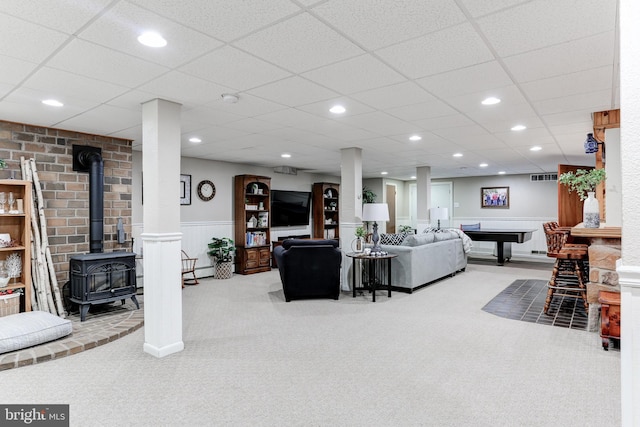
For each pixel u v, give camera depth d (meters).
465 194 10.54
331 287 5.03
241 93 3.05
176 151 3.25
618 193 3.56
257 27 1.95
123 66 2.46
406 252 5.41
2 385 2.55
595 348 3.19
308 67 2.51
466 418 2.13
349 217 5.68
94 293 3.91
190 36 2.05
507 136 4.85
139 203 6.03
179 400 2.34
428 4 1.73
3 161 3.66
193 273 6.29
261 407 2.26
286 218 8.53
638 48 1.10
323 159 7.02
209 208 7.09
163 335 3.06
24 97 3.08
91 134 4.48
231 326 3.87
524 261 8.67
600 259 3.54
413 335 3.56
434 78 2.73
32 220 3.93
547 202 9.39
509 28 1.97
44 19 1.84
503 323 3.91
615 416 2.14
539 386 2.51
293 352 3.14
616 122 3.59
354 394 2.41
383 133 4.66
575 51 2.26
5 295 3.50
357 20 1.89
